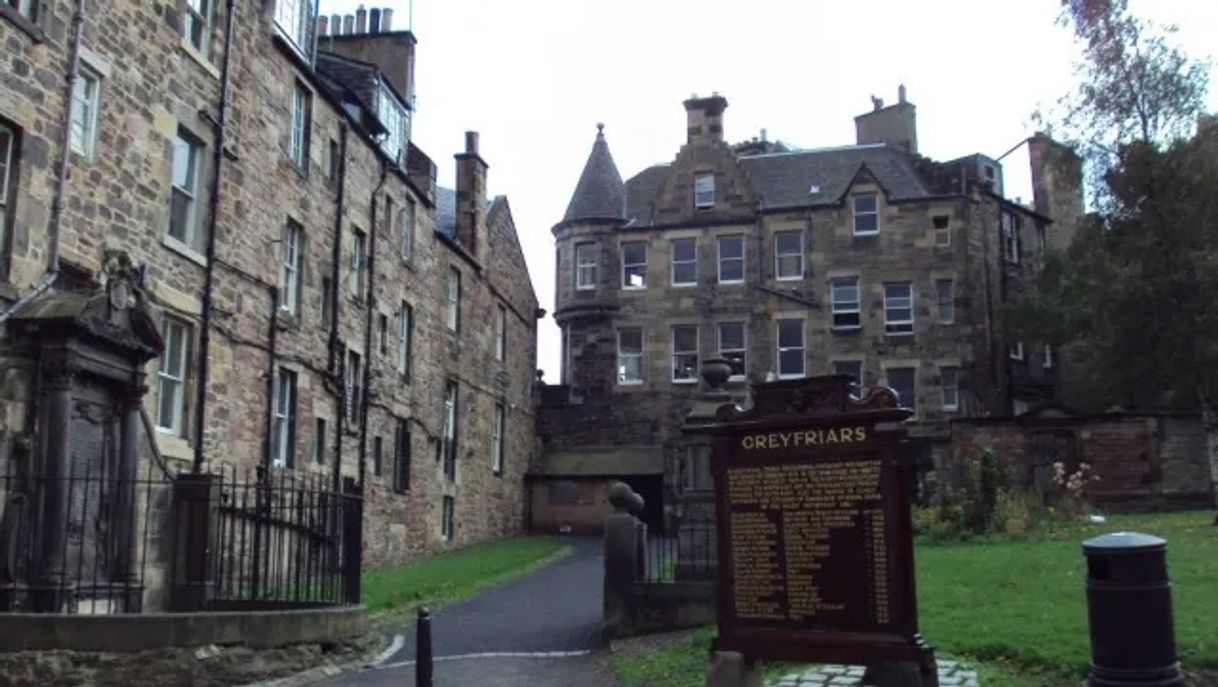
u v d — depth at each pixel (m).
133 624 9.82
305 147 20.36
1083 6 28.69
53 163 12.39
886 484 7.15
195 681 10.03
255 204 17.95
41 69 12.23
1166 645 6.27
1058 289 35.81
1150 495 29.22
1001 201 40.28
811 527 7.43
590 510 37.31
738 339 39.53
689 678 9.74
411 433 25.95
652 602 12.48
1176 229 26.00
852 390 7.55
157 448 14.03
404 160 27.05
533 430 39.31
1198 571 12.48
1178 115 28.03
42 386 11.76
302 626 11.14
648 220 41.62
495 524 33.78
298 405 19.48
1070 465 30.42
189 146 16.28
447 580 19.47
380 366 23.95
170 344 15.60
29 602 11.39
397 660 12.06
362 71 24.81
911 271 38.59
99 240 13.41
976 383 37.53
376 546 23.06
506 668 11.27
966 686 8.33
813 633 7.30
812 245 39.44
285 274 19.53
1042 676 8.66
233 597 14.26
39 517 11.59
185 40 15.82
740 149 45.16
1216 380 25.91
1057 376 39.97
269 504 14.06
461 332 30.47
